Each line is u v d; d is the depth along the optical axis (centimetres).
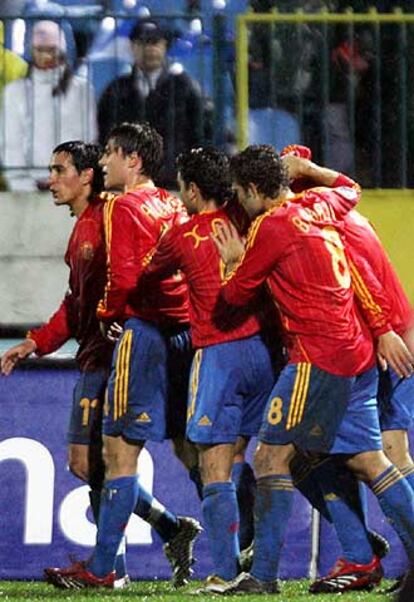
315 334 2128
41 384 2641
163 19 3503
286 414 2138
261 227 2128
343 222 2209
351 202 2222
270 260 2128
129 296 2306
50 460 2627
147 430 2312
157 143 2356
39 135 3516
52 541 2612
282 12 3531
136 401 2306
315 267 2128
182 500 2611
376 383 2222
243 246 2208
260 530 2181
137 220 2281
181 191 2261
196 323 2228
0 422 2630
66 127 3516
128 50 3503
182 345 2341
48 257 3519
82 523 2619
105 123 3516
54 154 2397
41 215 3519
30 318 3512
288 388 2138
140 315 2308
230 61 3481
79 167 2389
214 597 2142
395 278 2311
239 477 2403
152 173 2356
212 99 3488
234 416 2228
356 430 2203
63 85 3506
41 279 3519
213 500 2219
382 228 3462
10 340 3441
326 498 2319
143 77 3494
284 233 2125
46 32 3500
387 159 3453
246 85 3472
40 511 2617
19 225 3516
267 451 2161
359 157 3459
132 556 2592
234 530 2225
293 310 2133
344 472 2314
